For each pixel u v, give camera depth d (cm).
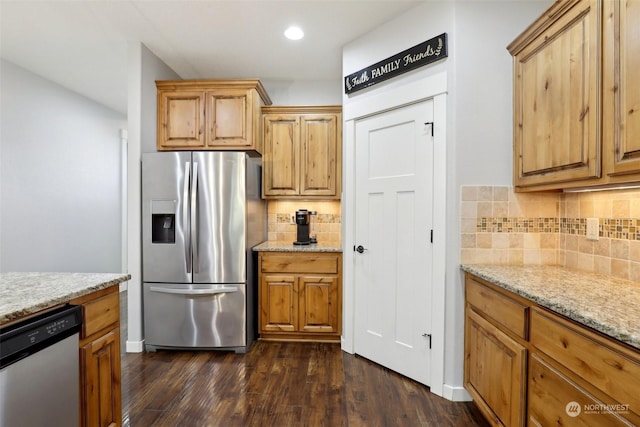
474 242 202
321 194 328
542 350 126
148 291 273
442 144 206
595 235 174
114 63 311
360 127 260
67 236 372
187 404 197
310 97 356
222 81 295
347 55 274
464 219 201
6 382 98
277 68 325
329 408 193
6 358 98
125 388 215
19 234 316
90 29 253
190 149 300
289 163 329
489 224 202
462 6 200
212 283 270
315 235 355
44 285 134
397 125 234
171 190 268
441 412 190
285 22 242
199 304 270
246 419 183
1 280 143
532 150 174
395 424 179
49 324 112
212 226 268
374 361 252
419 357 221
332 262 289
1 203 299
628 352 89
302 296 292
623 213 158
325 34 259
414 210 224
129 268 275
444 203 206
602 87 128
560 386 115
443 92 204
